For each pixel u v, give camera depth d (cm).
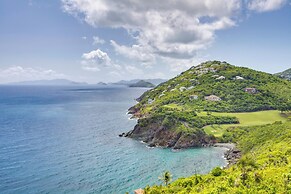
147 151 16075
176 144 17100
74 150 15650
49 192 10219
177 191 9256
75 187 10719
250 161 10138
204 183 9369
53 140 17738
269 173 8069
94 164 13388
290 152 10681
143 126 19550
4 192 10081
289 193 6588
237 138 18150
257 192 6938
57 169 12512
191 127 19312
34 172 12050
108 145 17075
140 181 11525
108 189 10681
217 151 16338
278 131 16138
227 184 7925
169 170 12962
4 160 13538
